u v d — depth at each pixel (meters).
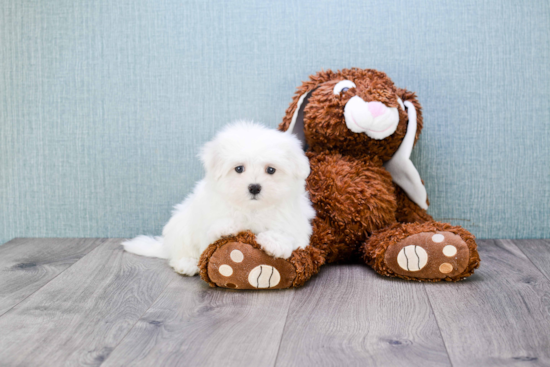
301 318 1.12
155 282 1.39
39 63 1.84
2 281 1.39
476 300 1.23
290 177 1.30
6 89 1.86
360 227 1.52
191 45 1.82
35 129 1.87
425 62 1.79
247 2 1.80
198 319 1.12
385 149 1.60
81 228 1.91
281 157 1.27
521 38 1.77
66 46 1.83
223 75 1.83
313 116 1.55
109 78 1.84
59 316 1.14
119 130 1.86
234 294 1.29
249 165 1.26
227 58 1.82
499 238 1.87
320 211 1.54
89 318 1.13
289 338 1.02
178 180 1.88
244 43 1.81
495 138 1.82
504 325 1.08
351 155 1.61
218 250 1.29
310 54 1.81
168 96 1.84
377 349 0.97
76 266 1.54
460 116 1.82
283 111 1.83
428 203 1.72
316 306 1.20
